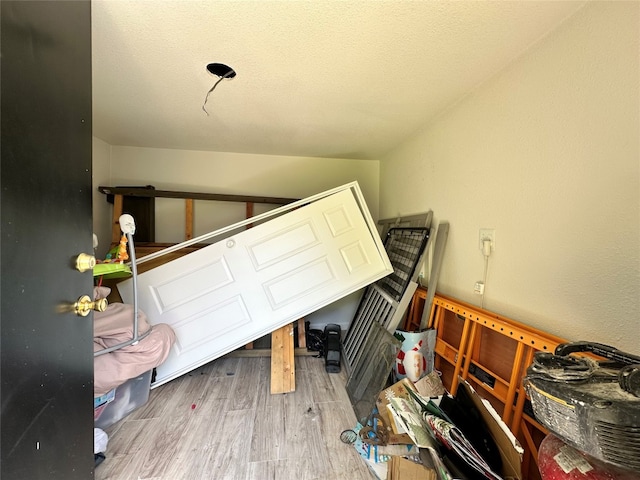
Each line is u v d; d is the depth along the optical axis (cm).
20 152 66
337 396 222
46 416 78
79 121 92
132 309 203
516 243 149
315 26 127
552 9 115
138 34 132
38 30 72
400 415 129
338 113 222
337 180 360
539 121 134
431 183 236
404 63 154
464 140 192
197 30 130
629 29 98
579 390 63
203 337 236
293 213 245
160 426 186
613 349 76
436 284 221
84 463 100
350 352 277
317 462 157
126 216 174
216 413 199
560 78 123
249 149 327
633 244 98
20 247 67
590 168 112
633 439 55
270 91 188
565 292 123
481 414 118
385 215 342
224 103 207
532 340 127
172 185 331
